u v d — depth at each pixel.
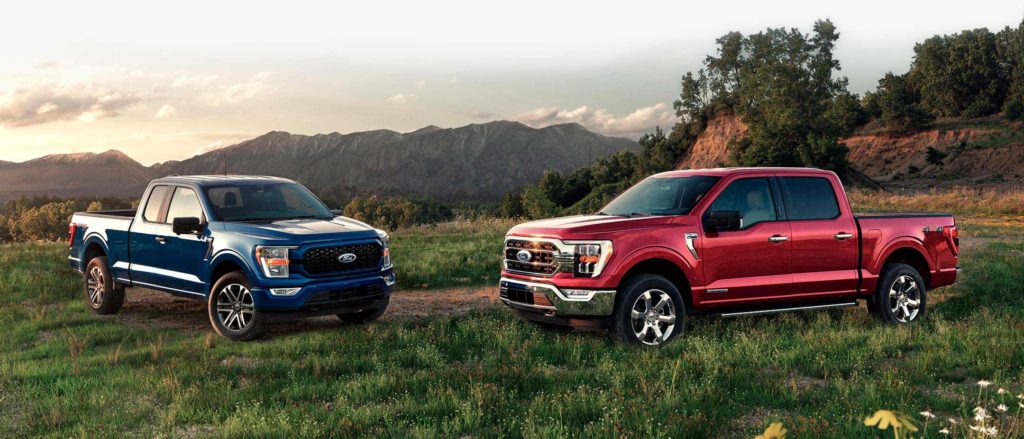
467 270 15.56
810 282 8.97
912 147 118.12
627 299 7.96
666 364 6.96
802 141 97.38
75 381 6.90
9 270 15.12
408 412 5.74
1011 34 137.62
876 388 6.04
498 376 6.68
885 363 7.24
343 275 9.29
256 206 10.15
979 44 137.88
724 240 8.48
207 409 5.92
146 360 7.80
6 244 21.77
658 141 158.12
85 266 11.59
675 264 8.26
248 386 6.50
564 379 6.69
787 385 6.43
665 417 5.35
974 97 137.12
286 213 10.30
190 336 9.44
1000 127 114.50
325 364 7.28
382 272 9.67
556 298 8.09
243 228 9.31
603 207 9.65
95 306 11.25
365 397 6.20
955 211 38.38
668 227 8.26
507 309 10.82
